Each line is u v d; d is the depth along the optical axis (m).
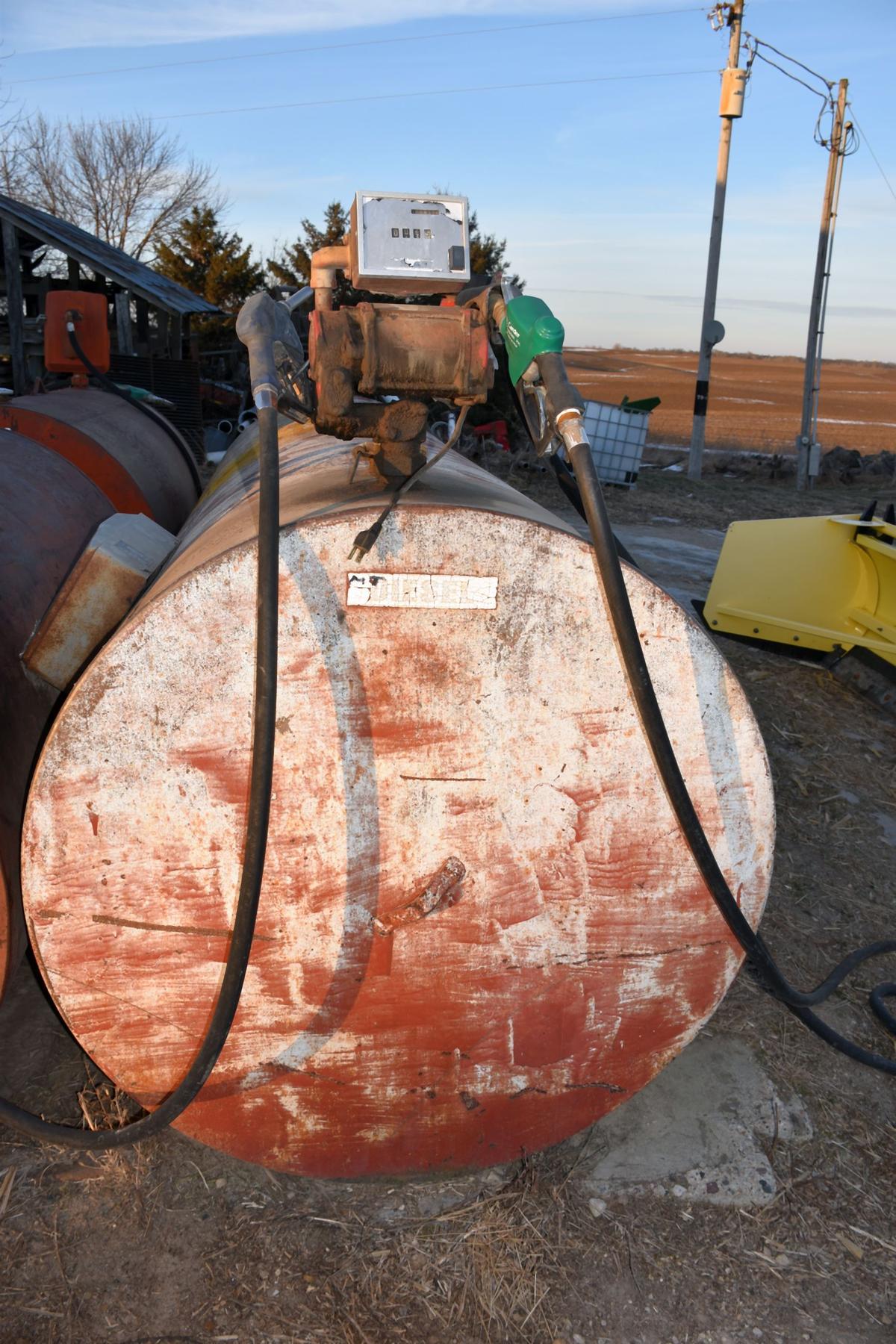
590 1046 2.29
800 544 6.73
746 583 6.86
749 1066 3.02
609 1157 2.63
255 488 2.61
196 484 6.47
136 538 2.59
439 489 2.13
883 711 6.05
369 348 1.79
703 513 13.39
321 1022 2.13
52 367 6.30
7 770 2.27
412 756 1.98
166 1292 2.19
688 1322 2.21
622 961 2.21
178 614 1.84
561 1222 2.42
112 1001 2.06
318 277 2.10
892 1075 2.94
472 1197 2.46
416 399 1.96
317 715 1.93
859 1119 2.87
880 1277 2.37
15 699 2.38
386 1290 2.22
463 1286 2.24
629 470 14.96
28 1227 2.32
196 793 1.93
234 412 18.02
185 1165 2.51
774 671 6.46
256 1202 2.42
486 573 1.90
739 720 2.07
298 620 1.87
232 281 34.00
